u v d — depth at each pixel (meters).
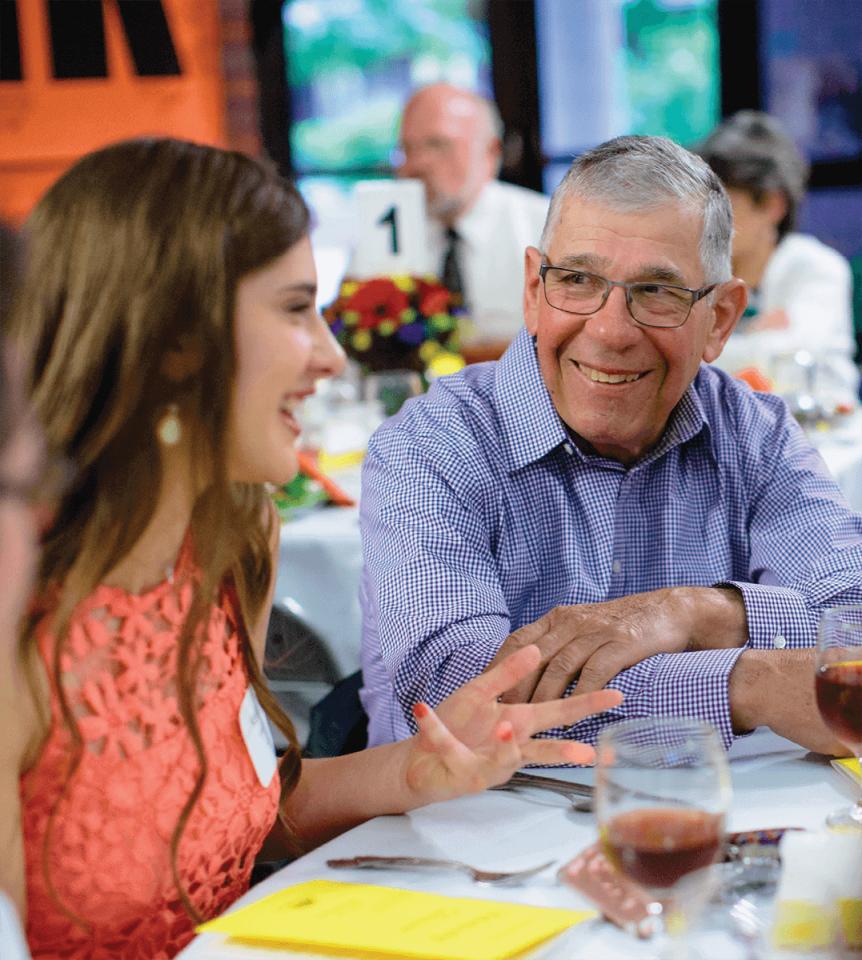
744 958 0.93
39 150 6.48
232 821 1.24
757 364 3.77
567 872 1.08
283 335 1.17
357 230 3.62
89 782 1.14
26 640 1.10
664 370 1.73
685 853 0.92
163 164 1.13
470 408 1.82
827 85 5.91
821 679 1.18
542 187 6.38
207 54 6.42
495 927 0.98
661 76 6.14
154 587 1.21
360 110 6.45
